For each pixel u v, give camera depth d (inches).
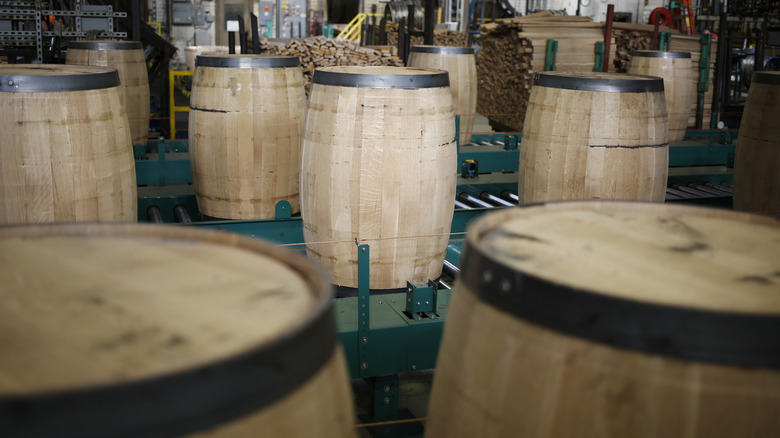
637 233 77.7
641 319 54.4
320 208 168.1
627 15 914.1
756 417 54.6
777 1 672.4
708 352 53.6
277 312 50.4
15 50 361.1
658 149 195.5
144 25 440.1
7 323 47.5
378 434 146.4
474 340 66.4
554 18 488.7
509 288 61.6
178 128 575.8
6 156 147.8
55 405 37.2
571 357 57.6
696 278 63.8
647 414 55.4
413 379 173.9
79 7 346.0
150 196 260.8
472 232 70.7
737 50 588.1
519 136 344.5
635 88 189.0
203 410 41.6
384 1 902.4
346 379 56.7
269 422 44.9
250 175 233.9
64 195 152.9
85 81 152.0
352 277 170.4
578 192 194.7
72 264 59.3
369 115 156.9
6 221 151.3
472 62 379.2
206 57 229.6
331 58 442.0
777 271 66.6
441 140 164.6
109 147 159.3
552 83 197.5
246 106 227.0
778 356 53.7
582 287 57.0
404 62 430.0
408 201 162.4
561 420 59.0
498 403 63.5
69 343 44.9
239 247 65.6
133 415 39.3
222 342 45.4
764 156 217.3
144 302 51.7
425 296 144.9
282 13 935.0
